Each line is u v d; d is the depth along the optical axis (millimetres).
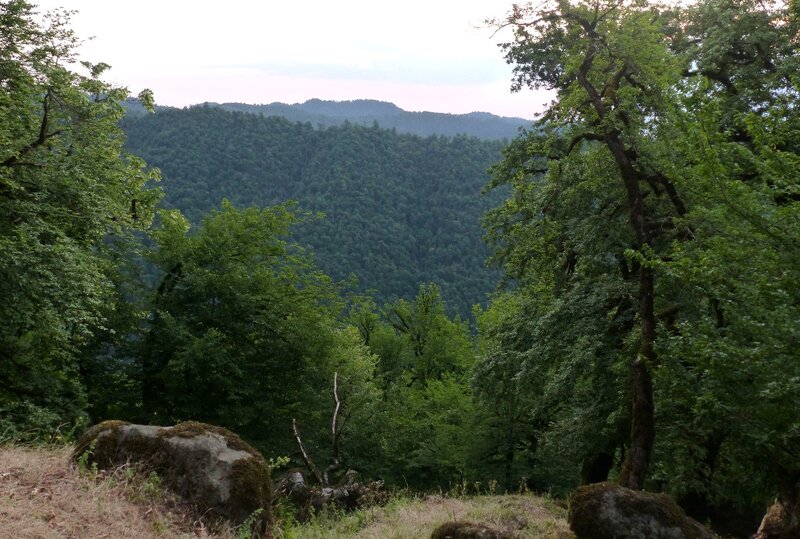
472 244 195250
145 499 6305
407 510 11273
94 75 21031
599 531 8125
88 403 21656
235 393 26078
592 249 16844
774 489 12977
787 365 8891
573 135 14477
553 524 10641
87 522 5617
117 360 24906
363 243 183500
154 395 25203
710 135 10031
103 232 19938
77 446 7023
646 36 13750
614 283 16797
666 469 16109
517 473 29641
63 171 18672
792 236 9219
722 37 17984
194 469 6691
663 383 12086
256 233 27781
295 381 28000
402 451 36312
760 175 10461
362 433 32625
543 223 19109
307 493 11945
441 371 48000
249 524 6465
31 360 19938
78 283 17328
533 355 19094
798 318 8836
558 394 19062
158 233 26375
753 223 9555
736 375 9555
